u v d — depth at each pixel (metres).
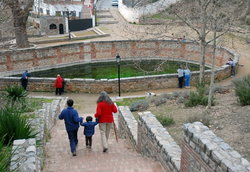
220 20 16.05
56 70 30.45
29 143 6.39
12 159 5.75
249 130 7.69
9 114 8.47
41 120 10.15
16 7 28.89
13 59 27.94
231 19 16.11
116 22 47.81
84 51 31.47
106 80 21.67
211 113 10.16
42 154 7.95
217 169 4.54
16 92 13.66
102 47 31.92
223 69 23.00
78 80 21.89
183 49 31.52
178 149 6.90
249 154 6.38
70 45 30.55
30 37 40.59
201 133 5.30
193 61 31.19
